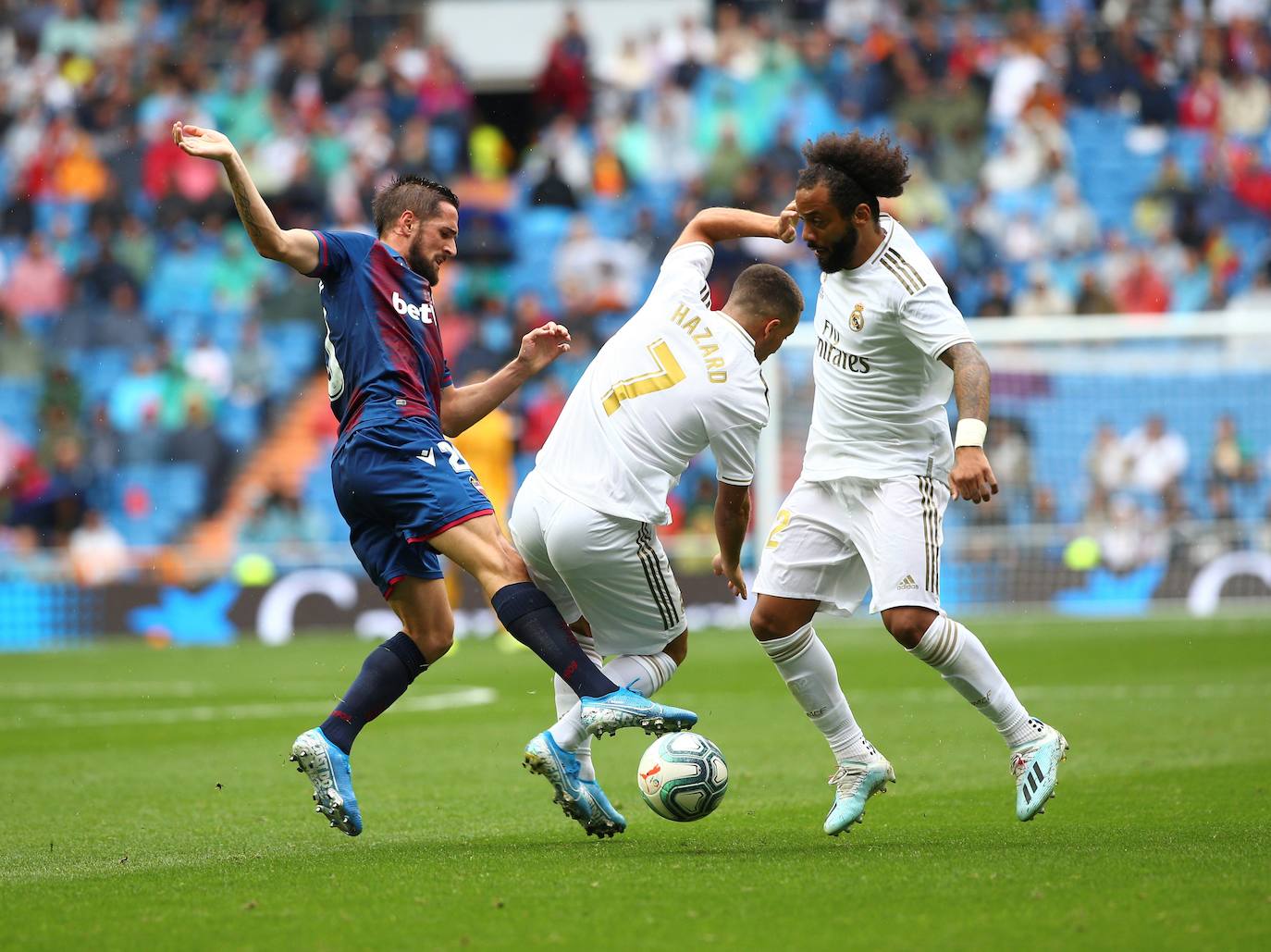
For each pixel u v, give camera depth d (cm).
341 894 1538
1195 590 6319
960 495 1722
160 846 1947
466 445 5644
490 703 3859
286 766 2794
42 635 6562
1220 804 2075
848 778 1928
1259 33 8312
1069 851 1700
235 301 7919
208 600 6531
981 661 1875
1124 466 6419
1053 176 7919
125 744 3159
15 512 6938
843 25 8806
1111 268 7500
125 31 9175
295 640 6216
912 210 7725
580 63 8738
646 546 1883
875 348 1881
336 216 8012
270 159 8338
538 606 1828
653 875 1606
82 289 7806
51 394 7325
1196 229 7800
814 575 1952
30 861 1833
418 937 1339
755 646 5388
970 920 1361
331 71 8612
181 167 8275
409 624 1942
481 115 9669
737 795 2334
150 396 7406
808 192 1845
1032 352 6506
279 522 6781
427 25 9488
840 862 1666
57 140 8519
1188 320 5866
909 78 8219
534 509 1891
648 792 1855
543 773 1831
